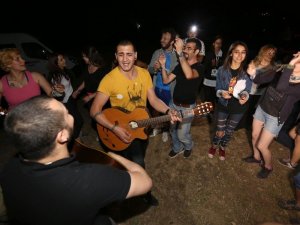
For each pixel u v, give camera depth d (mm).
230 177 3363
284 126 4309
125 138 2576
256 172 3426
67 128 1121
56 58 3562
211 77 4555
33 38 6582
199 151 3793
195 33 4371
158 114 4074
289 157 3656
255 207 2977
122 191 1150
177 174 3443
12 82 2635
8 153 4023
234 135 4172
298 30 8016
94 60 3553
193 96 3068
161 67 3289
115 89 2521
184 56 2895
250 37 12617
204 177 3373
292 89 2555
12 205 1124
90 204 1081
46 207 1062
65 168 1084
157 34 19438
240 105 3104
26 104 1054
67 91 3438
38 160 1084
